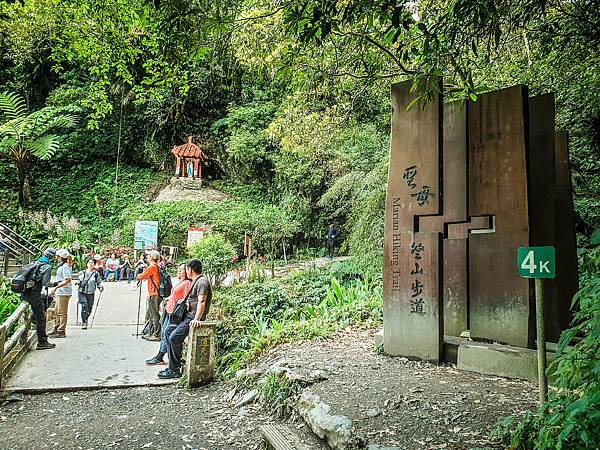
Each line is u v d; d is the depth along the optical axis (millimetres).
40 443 3633
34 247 14906
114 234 18484
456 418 3189
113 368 5750
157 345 7113
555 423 2076
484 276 4668
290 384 4113
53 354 6309
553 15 5227
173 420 4137
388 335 5086
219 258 10836
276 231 17828
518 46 6469
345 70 6914
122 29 8523
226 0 4039
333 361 4816
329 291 8023
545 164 4898
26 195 20938
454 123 4992
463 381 4035
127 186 23172
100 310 9734
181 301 5555
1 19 12227
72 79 23000
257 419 4023
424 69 3531
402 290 5004
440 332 4676
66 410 4406
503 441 2742
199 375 5188
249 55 7723
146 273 7547
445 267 5277
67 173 23219
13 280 6363
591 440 1855
